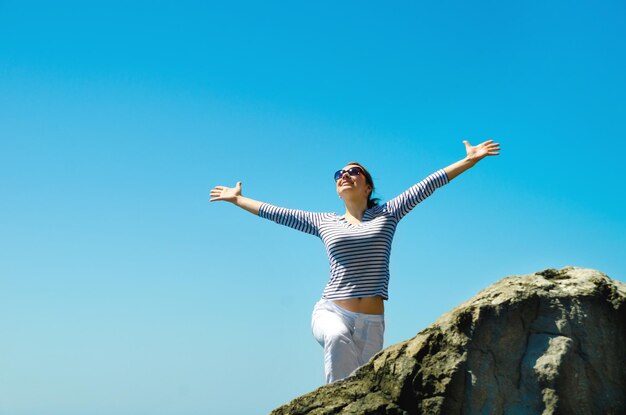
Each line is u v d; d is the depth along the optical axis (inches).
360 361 273.6
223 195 330.6
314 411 226.4
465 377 217.6
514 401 215.8
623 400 218.4
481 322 221.9
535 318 223.8
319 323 277.0
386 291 282.5
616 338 224.8
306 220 305.6
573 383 216.2
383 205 297.9
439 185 296.7
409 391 220.7
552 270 239.9
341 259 283.1
